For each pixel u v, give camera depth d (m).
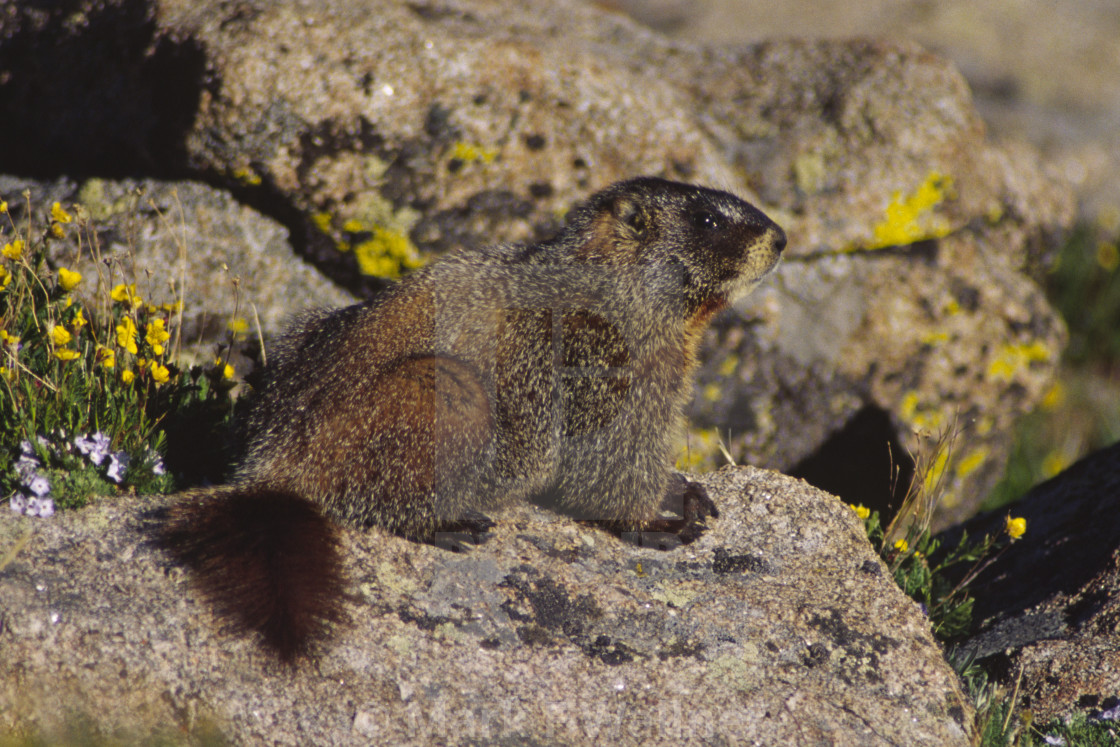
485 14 15.58
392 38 12.73
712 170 13.64
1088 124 26.14
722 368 13.66
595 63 13.66
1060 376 21.53
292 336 9.35
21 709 6.84
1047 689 8.96
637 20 25.62
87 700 6.91
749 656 7.89
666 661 7.73
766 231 9.51
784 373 13.94
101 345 8.98
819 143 14.34
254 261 12.41
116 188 12.48
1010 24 28.16
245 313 12.20
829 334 14.16
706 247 9.38
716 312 9.78
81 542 7.76
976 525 12.48
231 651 7.12
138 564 7.59
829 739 7.40
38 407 8.57
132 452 8.69
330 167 12.38
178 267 12.05
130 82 12.46
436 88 12.66
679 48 16.23
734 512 9.46
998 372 14.92
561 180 12.97
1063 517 11.49
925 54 15.62
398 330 8.58
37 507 7.95
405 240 12.59
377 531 8.34
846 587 8.68
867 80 14.91
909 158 14.45
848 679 7.85
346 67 12.44
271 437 8.46
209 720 6.91
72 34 12.82
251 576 7.29
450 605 7.83
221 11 12.50
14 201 12.37
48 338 8.90
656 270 9.34
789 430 14.20
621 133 13.29
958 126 14.98
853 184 14.19
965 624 10.05
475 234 12.73
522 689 7.36
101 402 8.80
